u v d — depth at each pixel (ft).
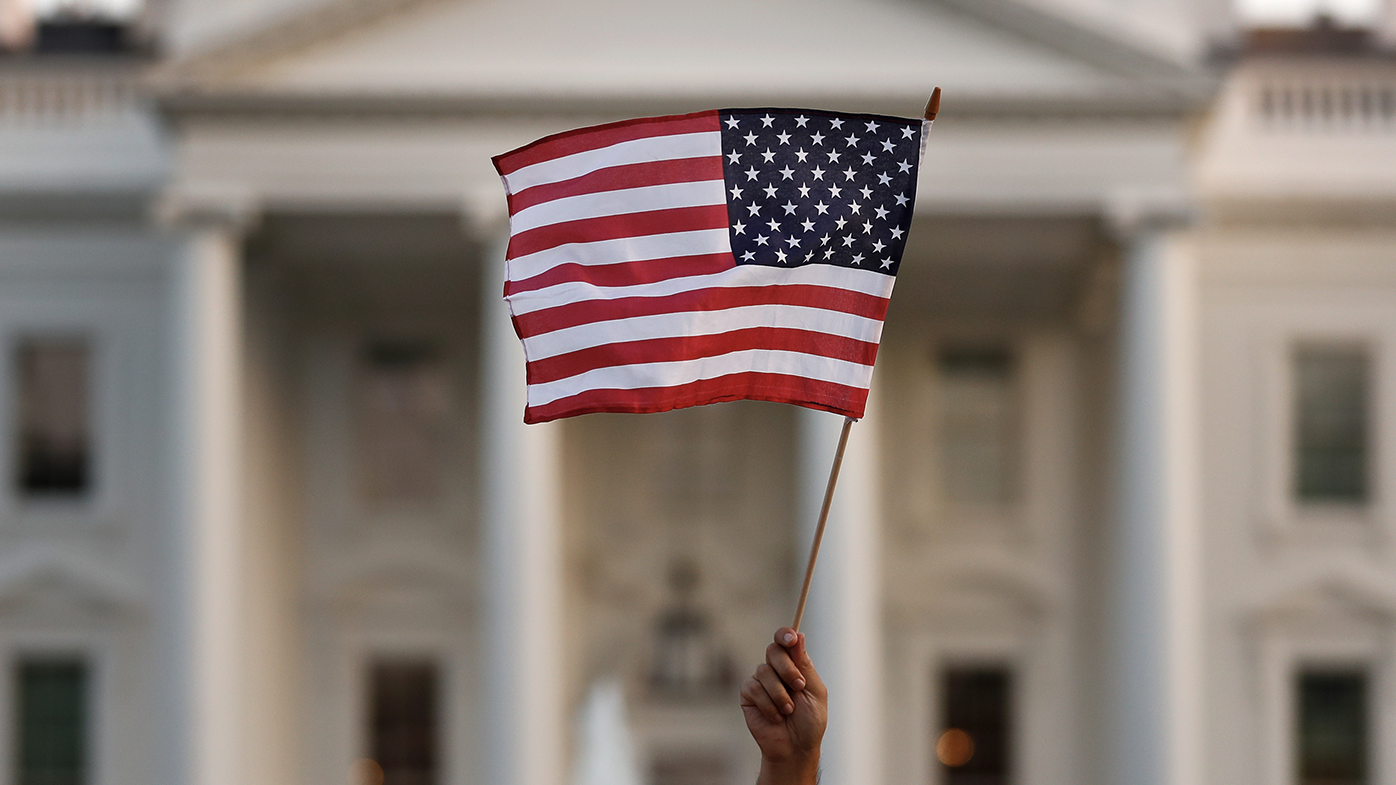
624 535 117.80
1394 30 118.01
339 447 116.67
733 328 27.35
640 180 27.63
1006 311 116.47
